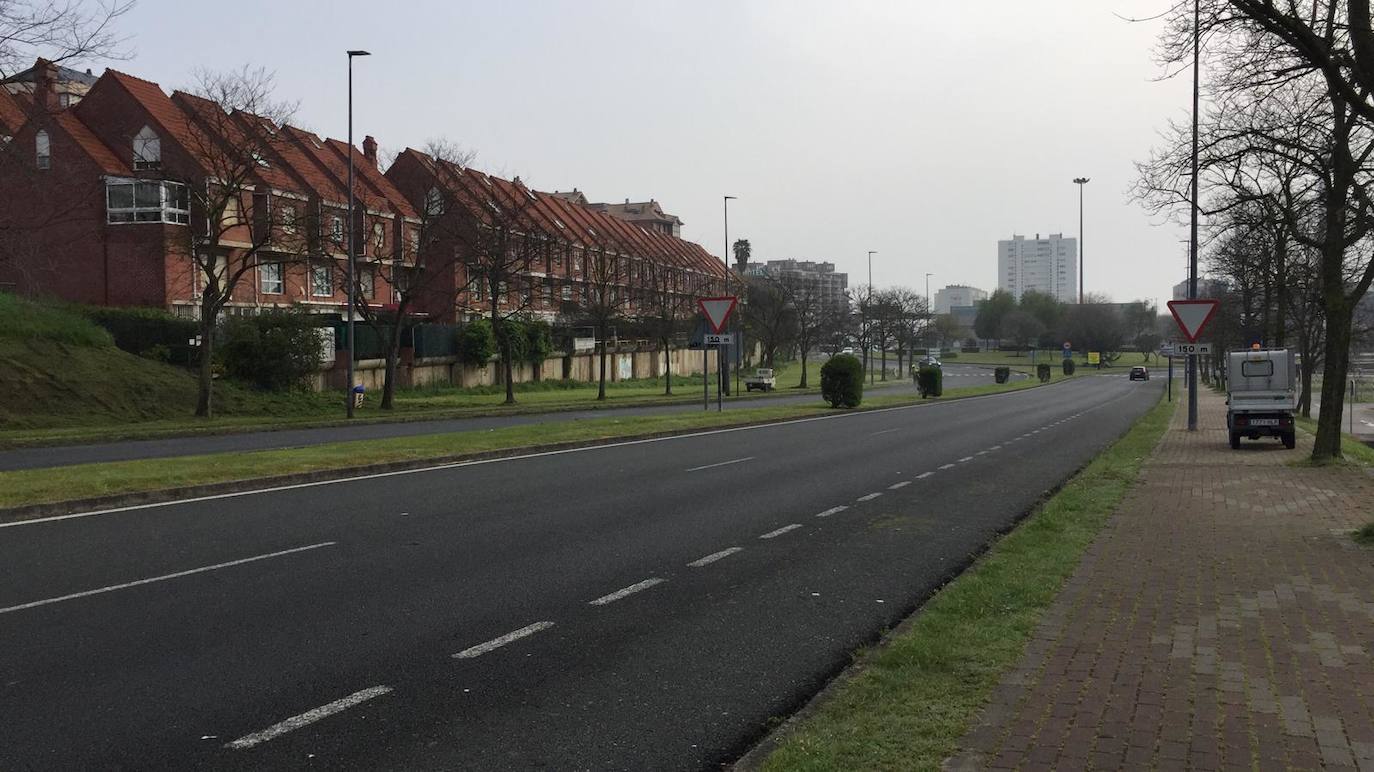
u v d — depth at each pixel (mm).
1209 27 11242
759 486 15648
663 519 12289
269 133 35469
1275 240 26938
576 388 65875
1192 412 29188
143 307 42406
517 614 7680
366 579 8789
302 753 4914
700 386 74750
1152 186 17891
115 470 15328
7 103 26641
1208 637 6488
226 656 6480
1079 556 9414
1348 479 15711
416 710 5551
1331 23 10211
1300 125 15258
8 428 28578
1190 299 26766
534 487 15195
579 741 5141
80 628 7082
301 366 41250
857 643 7020
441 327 55156
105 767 4703
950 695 5418
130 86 45500
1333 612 7113
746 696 5887
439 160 45594
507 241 47469
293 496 13961
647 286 78938
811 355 152500
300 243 38875
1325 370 18359
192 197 37062
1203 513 12227
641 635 7164
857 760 4512
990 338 185625
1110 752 4531
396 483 15547
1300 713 5012
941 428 30469
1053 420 35688
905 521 12359
